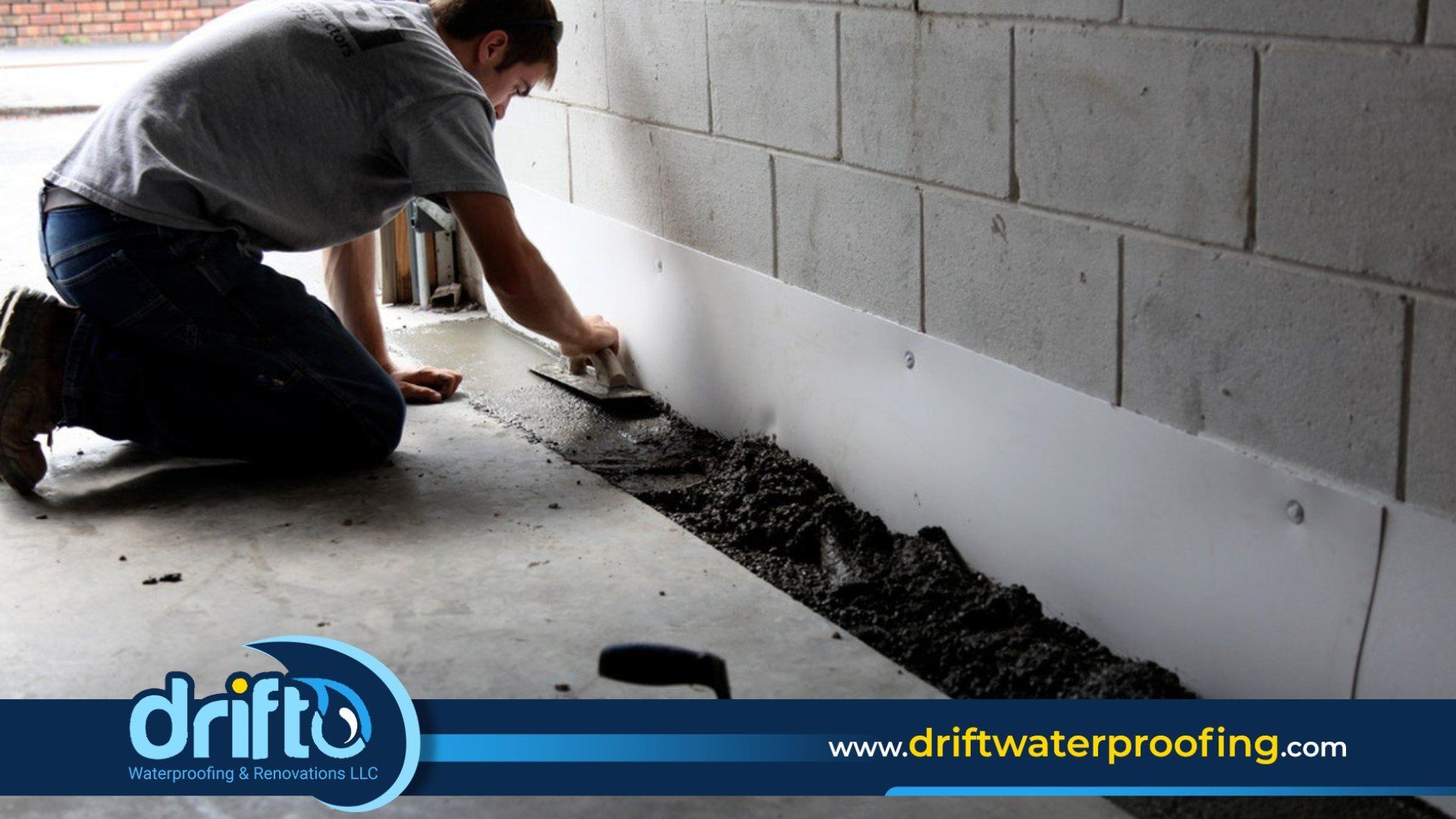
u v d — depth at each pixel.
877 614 2.52
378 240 4.50
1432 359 1.74
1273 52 1.86
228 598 2.52
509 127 4.11
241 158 2.91
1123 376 2.22
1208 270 2.03
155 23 11.41
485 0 3.08
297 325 3.02
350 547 2.74
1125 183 2.14
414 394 3.63
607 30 3.46
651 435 3.42
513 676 2.24
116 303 2.90
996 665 2.30
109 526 2.85
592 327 3.61
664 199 3.39
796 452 3.12
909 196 2.60
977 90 2.38
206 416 3.04
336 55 2.93
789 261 2.99
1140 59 2.06
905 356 2.71
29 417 2.94
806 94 2.80
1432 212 1.71
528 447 3.32
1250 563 2.05
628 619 2.43
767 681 2.22
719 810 1.89
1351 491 1.88
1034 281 2.35
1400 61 1.71
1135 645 2.29
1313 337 1.89
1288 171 1.88
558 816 1.89
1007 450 2.49
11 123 7.85
